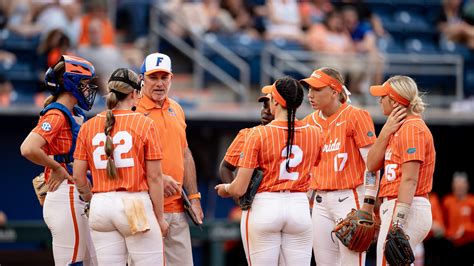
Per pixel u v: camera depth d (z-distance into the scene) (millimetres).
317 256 28844
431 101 54688
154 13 53938
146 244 24812
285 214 25625
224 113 46969
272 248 25859
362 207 27312
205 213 49562
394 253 25094
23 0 53375
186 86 53438
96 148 24844
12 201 47969
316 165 26828
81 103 26484
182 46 53750
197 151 49000
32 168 48281
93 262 27156
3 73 50406
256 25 56625
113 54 50000
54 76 26172
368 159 26859
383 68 54812
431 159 25953
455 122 49812
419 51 58844
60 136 26156
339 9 59875
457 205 49125
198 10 54781
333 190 28250
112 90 24875
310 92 28469
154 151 24844
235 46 53844
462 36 60062
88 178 27312
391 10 63812
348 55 53156
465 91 58250
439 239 48531
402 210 25297
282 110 25844
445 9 63219
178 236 28172
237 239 43688
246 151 25625
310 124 29031
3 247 47531
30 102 47656
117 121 24844
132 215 24422
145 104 27734
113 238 24969
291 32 56531
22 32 52125
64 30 51969
